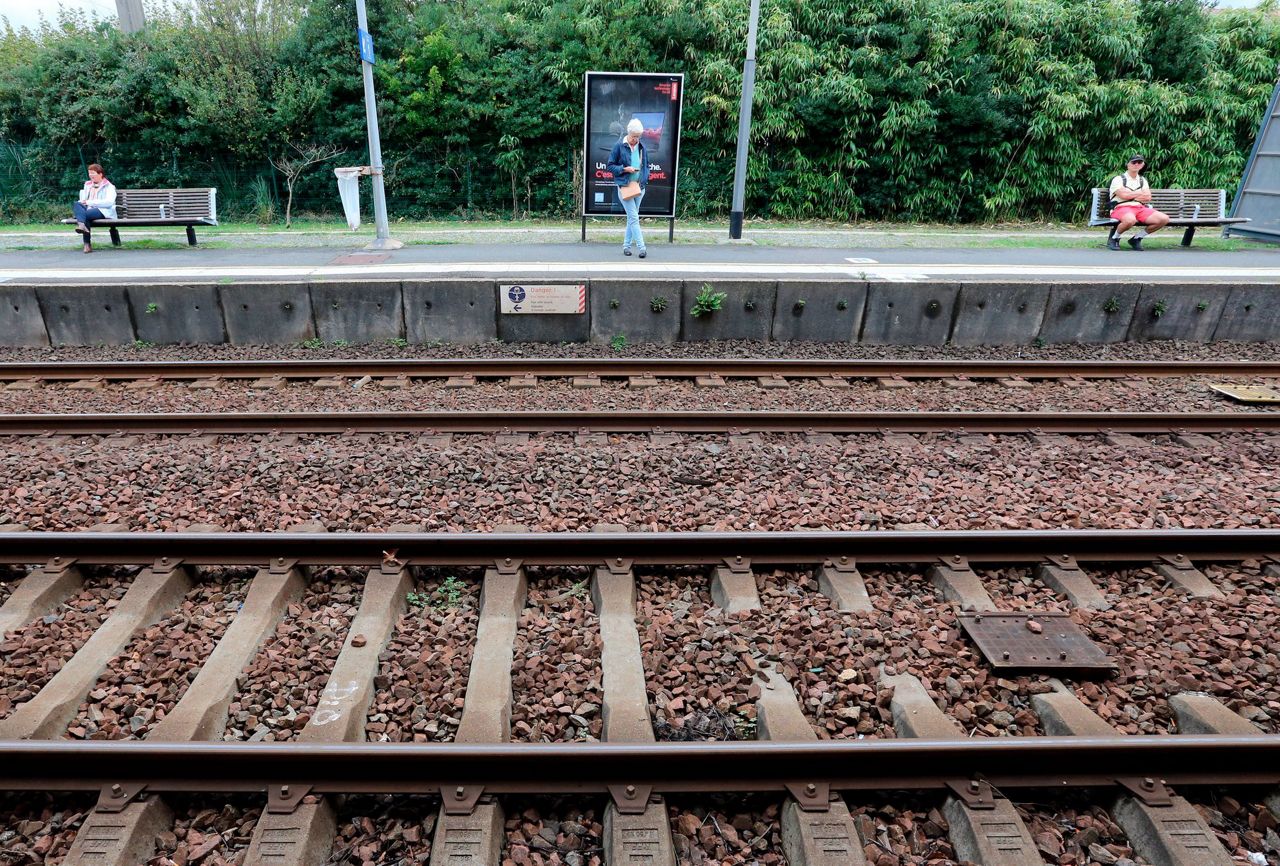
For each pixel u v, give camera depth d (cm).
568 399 780
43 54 2164
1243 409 788
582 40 2050
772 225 1938
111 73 2123
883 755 297
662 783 298
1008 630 398
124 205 1445
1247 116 2144
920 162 2077
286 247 1377
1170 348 1030
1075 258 1309
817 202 2138
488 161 2153
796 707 343
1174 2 2147
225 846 280
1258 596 438
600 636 392
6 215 2162
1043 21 2075
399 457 606
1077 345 1042
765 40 2009
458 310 992
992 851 275
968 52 2062
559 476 575
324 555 447
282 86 2064
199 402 768
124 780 294
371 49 1280
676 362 851
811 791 293
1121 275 1115
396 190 2167
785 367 860
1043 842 284
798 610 420
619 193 1202
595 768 296
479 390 803
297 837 273
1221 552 475
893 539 456
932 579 454
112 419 664
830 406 779
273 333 992
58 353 952
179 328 988
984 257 1300
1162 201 1623
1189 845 278
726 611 421
